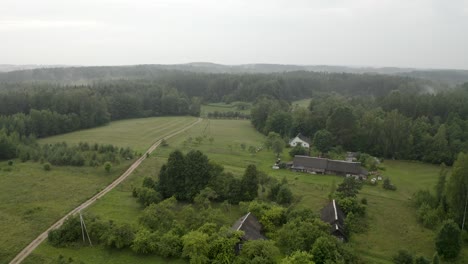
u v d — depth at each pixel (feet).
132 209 209.97
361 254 165.99
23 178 253.85
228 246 153.17
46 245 167.12
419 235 186.60
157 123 514.27
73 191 234.58
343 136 359.46
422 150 339.77
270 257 147.33
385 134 347.56
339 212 193.88
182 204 220.64
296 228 166.71
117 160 293.64
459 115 393.91
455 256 163.53
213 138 408.46
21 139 345.31
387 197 242.37
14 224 185.57
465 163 188.75
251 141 406.82
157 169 288.30
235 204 220.64
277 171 295.69
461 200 188.03
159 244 160.76
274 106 485.56
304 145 373.81
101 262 154.81
